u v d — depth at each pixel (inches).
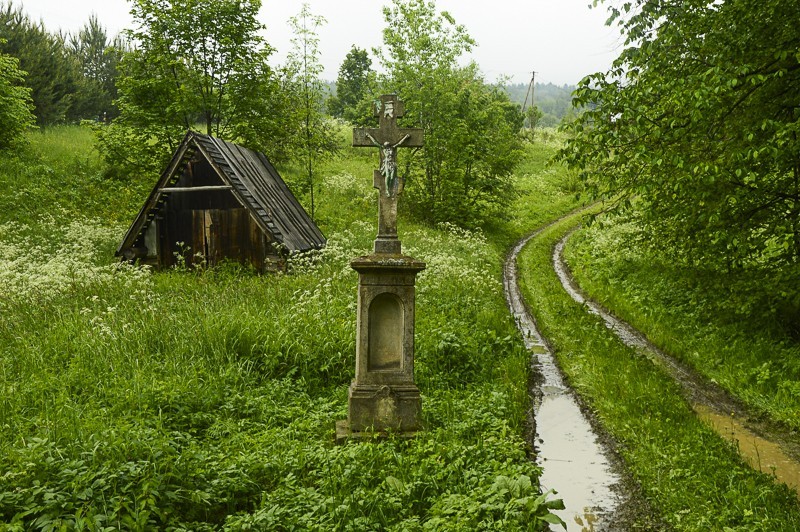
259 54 972.6
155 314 407.2
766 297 480.1
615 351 465.4
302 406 322.3
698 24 407.8
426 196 1219.2
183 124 976.9
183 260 670.5
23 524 177.6
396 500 216.5
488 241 1137.4
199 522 204.4
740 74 379.2
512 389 370.6
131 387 303.6
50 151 1127.6
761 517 218.4
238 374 335.9
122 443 225.3
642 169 437.7
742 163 379.9
